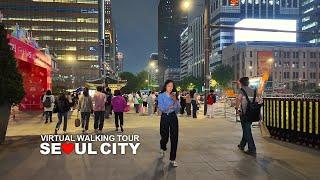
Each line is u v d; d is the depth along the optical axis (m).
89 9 155.38
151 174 8.23
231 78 138.12
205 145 12.60
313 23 168.25
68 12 153.75
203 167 8.98
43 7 152.12
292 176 8.07
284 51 142.12
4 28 12.95
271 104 14.70
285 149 11.77
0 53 12.52
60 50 152.50
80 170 8.64
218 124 21.30
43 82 36.75
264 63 50.16
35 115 29.64
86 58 154.00
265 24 139.50
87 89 16.31
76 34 154.00
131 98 45.62
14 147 12.04
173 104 9.41
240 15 181.62
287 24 138.12
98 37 155.62
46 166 9.09
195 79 161.75
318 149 11.74
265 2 185.25
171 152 9.29
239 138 14.55
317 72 145.38
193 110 27.33
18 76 13.12
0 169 8.76
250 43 140.25
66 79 151.00
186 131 17.27
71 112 34.44
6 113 12.99
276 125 14.30
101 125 16.53
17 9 150.12
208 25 29.34
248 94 11.19
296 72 143.25
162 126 9.48
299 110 12.84
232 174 8.23
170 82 9.53
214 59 180.50
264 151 11.38
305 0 177.00
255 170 8.66
